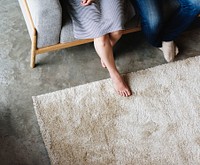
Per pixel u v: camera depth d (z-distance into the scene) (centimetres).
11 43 219
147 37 206
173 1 199
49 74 207
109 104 195
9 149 179
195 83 206
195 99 199
